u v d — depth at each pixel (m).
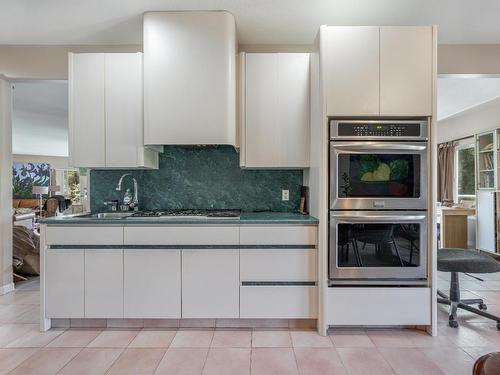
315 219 2.36
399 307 2.30
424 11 2.49
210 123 2.53
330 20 2.63
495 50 3.04
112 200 2.98
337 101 2.28
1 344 2.19
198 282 2.34
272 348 2.13
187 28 2.51
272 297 2.34
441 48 3.04
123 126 2.62
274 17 2.58
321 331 2.30
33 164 10.94
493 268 2.42
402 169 2.31
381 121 2.29
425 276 2.30
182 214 2.60
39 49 3.05
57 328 2.42
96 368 1.91
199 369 1.90
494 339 2.25
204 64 2.52
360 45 2.28
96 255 2.35
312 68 2.58
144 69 2.56
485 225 4.92
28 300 3.04
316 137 2.44
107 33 2.83
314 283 2.35
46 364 1.95
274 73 2.65
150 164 2.79
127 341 2.22
